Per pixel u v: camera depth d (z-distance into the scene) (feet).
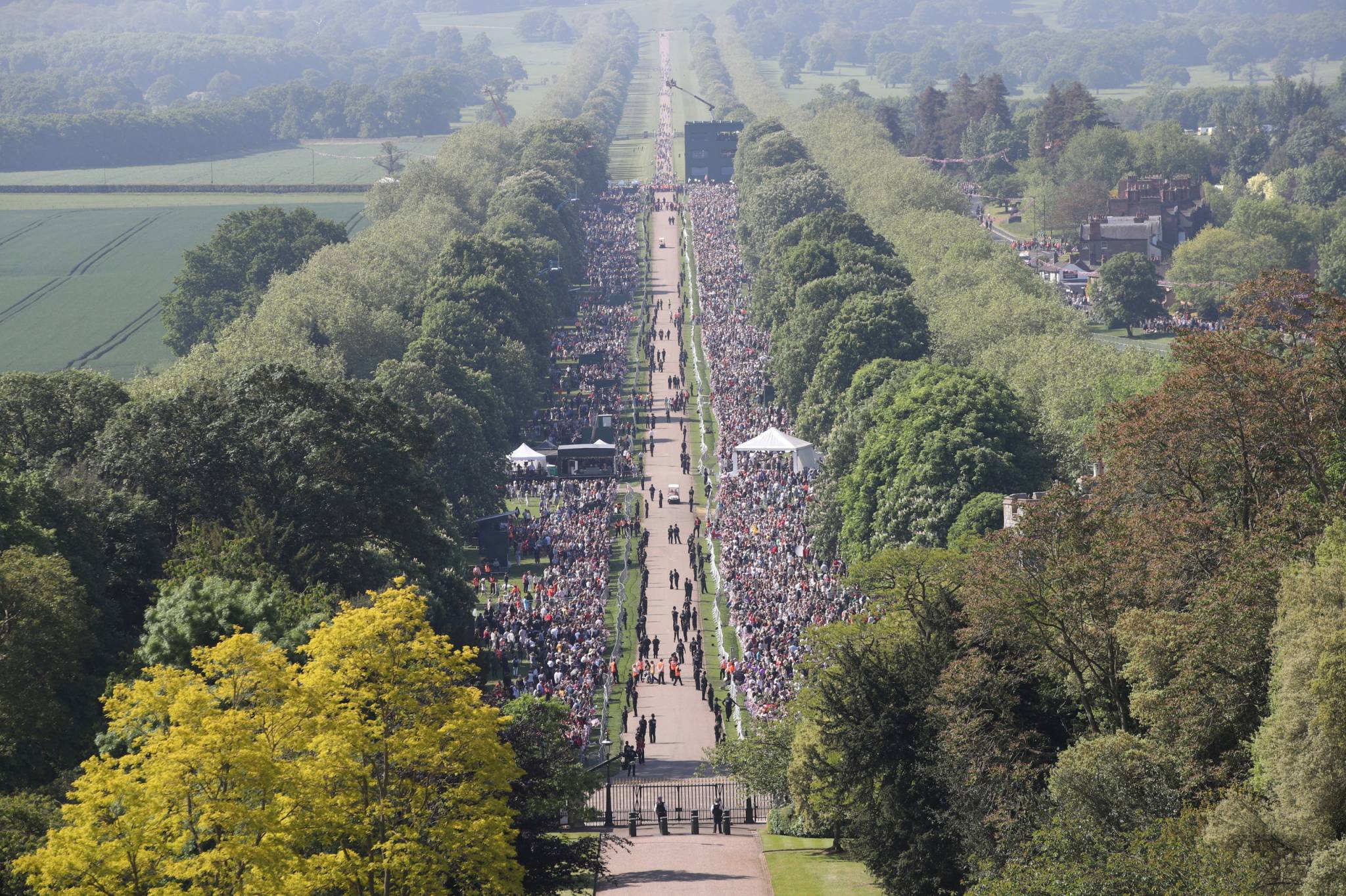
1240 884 556.10
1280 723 600.39
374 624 641.40
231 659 609.01
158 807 563.89
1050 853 627.05
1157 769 647.97
